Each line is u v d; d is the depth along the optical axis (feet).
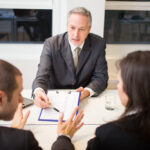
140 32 9.74
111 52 9.70
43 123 4.58
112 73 9.36
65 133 3.91
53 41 6.53
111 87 9.02
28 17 9.32
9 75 2.79
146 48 9.75
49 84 6.87
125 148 2.72
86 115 4.95
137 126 2.73
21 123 3.78
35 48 9.52
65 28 8.98
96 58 6.55
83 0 8.27
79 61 6.47
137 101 2.72
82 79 6.66
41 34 9.53
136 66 2.69
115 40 9.66
